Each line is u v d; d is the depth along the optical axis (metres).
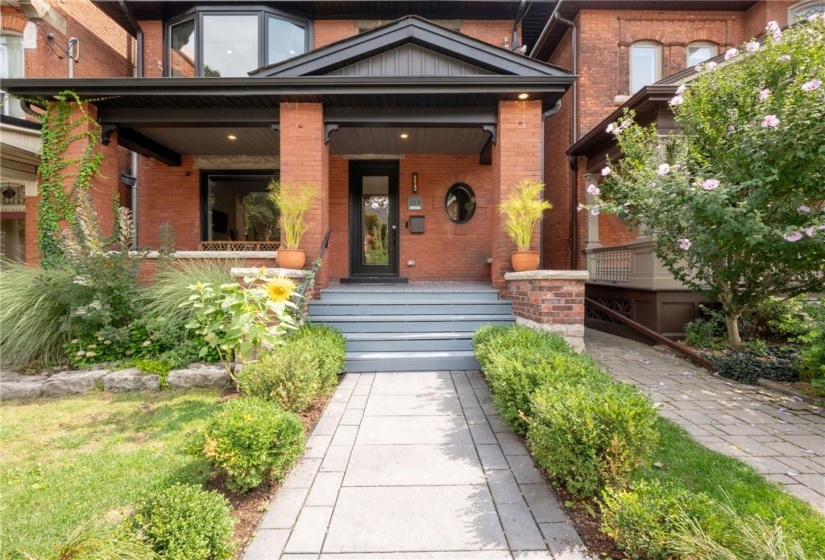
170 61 8.34
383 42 5.98
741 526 1.60
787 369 4.52
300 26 8.45
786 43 4.51
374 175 8.66
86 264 4.64
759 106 4.37
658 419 3.38
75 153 6.07
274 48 8.20
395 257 8.59
